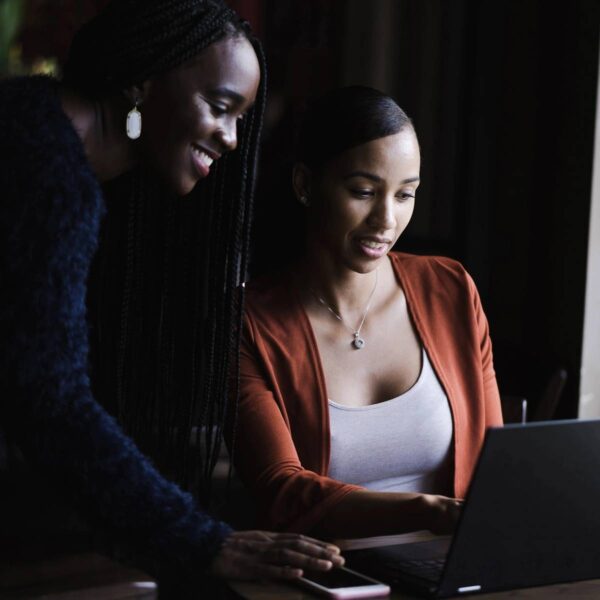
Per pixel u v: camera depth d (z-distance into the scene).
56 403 1.54
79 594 1.46
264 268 2.44
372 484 2.29
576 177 4.14
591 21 4.06
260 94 1.92
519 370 3.49
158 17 1.63
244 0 5.02
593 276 4.12
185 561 1.62
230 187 1.99
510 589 1.68
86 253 1.57
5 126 1.55
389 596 1.66
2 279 1.52
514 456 1.59
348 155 2.18
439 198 4.77
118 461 1.56
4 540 1.86
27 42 4.92
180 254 2.04
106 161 1.71
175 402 2.10
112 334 2.07
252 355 2.27
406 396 2.29
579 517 1.71
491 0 4.57
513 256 4.48
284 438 2.16
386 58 4.96
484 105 4.61
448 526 1.81
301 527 1.99
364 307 2.34
